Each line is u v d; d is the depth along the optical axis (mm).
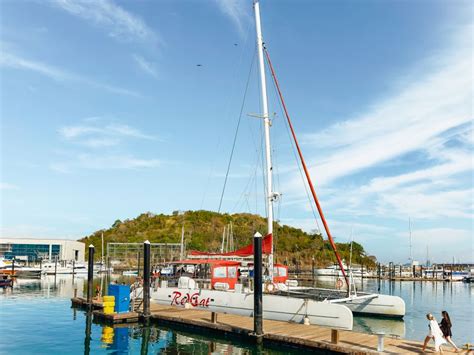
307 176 21656
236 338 18094
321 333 16984
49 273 73312
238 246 76062
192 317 20797
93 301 27969
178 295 24672
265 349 16719
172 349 16844
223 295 22359
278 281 24188
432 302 37125
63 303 31125
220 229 91125
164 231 99062
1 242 97312
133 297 25562
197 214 108188
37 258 93812
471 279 70312
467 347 14812
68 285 49812
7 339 18625
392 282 68438
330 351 15062
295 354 16078
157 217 112438
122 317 21875
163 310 23125
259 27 24547
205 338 18672
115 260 81250
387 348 14727
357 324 22594
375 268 95375
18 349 16859
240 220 98438
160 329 20578
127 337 18953
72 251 103938
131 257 82438
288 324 18875
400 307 22906
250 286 22859
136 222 112312
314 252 88375
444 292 48406
